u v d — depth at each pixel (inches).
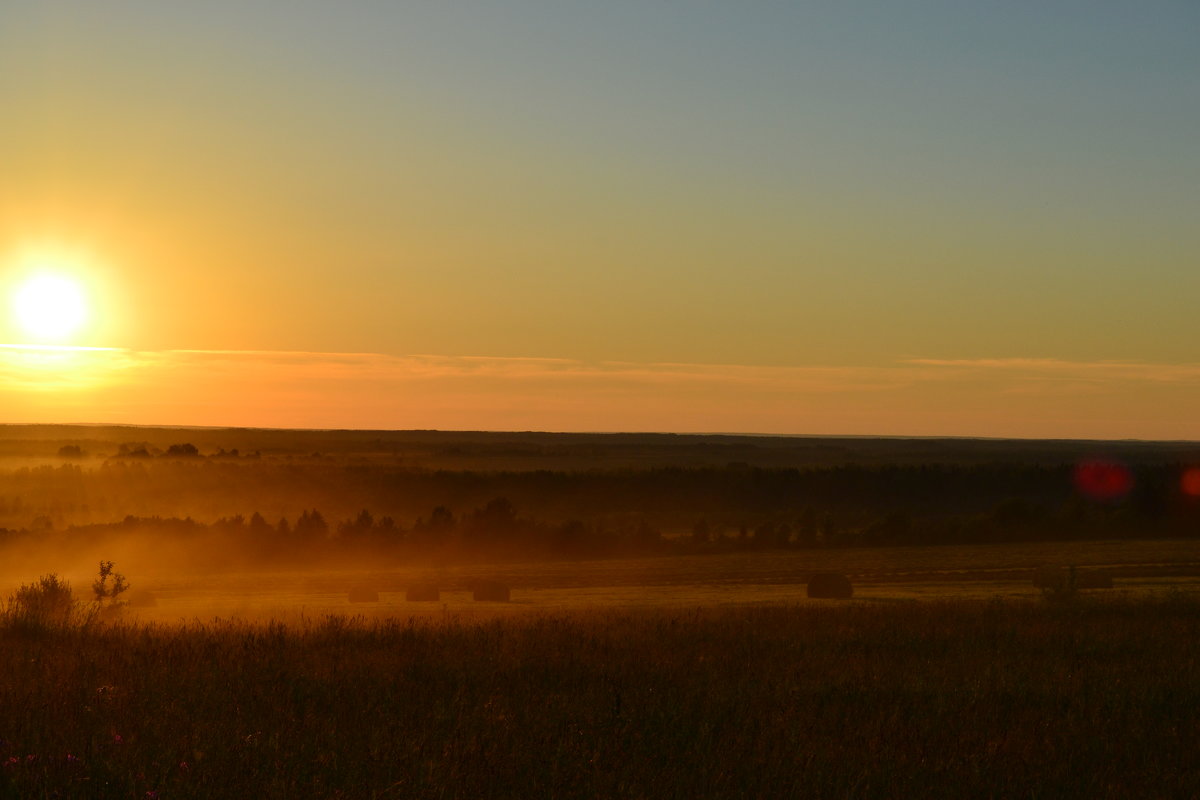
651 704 386.9
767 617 858.8
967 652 593.6
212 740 314.0
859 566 2775.6
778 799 278.2
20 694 381.4
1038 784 294.2
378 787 274.2
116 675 429.1
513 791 277.4
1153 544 3137.3
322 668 462.6
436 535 3388.3
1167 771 313.0
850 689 443.2
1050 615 896.3
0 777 271.7
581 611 1157.1
